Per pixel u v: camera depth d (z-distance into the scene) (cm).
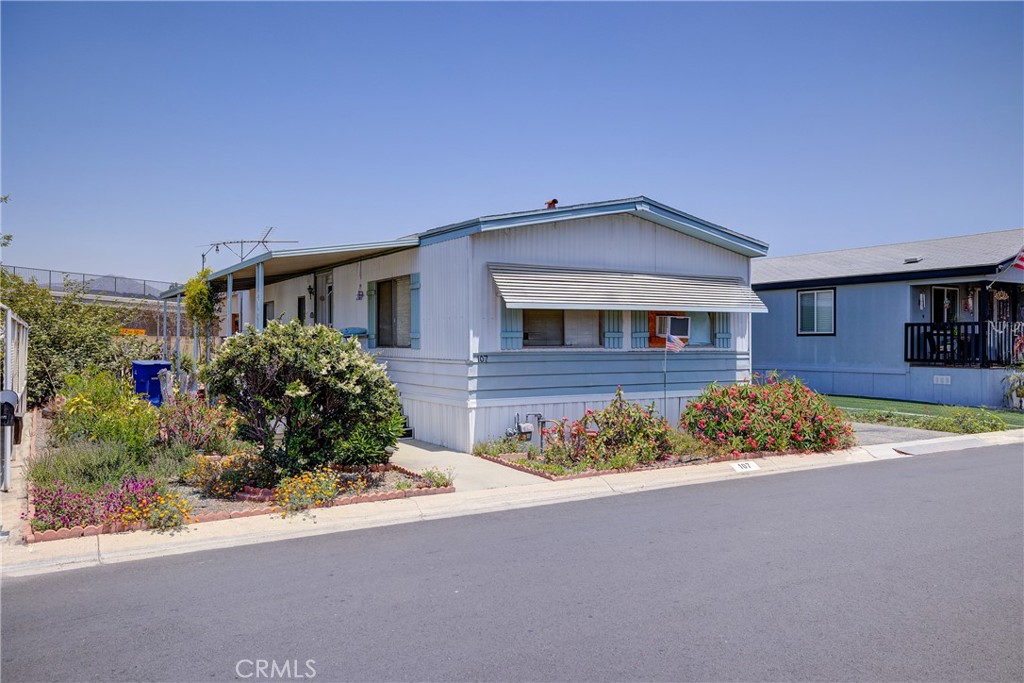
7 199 1543
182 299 2506
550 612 506
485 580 572
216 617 496
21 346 1082
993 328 1806
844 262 2208
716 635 469
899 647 452
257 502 797
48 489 725
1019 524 746
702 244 1393
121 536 677
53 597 534
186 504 743
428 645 453
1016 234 2006
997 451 1245
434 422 1222
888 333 1962
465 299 1133
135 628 478
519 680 408
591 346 1259
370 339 1407
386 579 574
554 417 1206
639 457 1050
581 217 1208
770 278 2231
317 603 522
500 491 884
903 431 1448
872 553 645
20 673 415
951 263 1839
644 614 503
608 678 411
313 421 888
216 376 853
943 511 803
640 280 1278
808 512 800
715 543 677
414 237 1250
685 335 1302
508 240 1160
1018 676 415
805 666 426
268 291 1973
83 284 2230
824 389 2103
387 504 809
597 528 734
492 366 1148
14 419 839
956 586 561
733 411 1161
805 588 555
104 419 988
